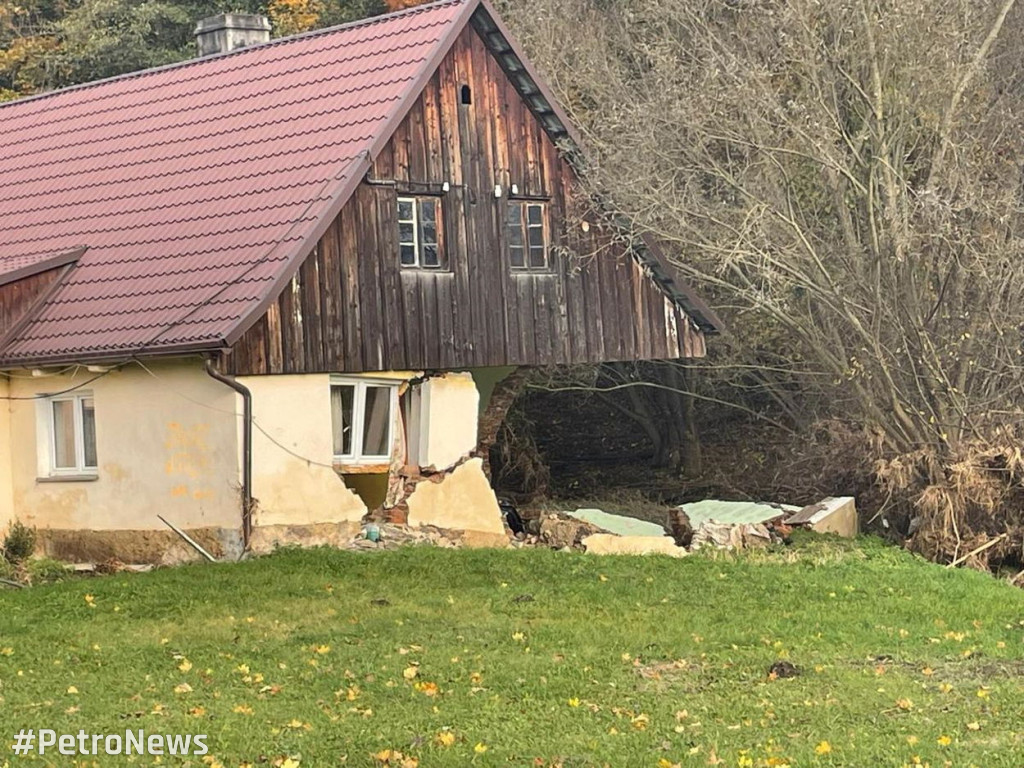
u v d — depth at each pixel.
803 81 27.52
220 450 20.78
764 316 29.14
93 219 24.08
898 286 26.30
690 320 26.97
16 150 27.31
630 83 30.91
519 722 12.51
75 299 22.44
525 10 32.53
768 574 20.53
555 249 25.06
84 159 25.91
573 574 20.03
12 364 21.92
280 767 11.30
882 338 26.53
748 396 35.12
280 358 21.14
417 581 19.25
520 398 33.19
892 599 19.09
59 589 18.44
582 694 13.48
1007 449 25.03
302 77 24.62
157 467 21.44
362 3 40.94
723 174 26.72
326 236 21.86
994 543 25.05
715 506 27.12
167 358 21.08
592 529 24.44
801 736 12.08
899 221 26.05
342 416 22.45
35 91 41.72
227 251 21.67
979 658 15.23
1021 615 18.20
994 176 27.95
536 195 24.83
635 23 32.75
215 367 20.42
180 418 21.17
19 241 24.45
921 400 26.34
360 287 22.25
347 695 13.36
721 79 27.58
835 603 18.70
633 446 37.84
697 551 23.36
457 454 23.72
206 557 20.89
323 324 21.70
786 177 27.22
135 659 14.77
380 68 23.61
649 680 14.08
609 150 26.50
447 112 23.69
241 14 28.56
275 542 20.98
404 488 23.09
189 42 42.53
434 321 23.23
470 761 11.39
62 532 22.42
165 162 24.53
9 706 13.00
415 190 23.14
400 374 22.92
